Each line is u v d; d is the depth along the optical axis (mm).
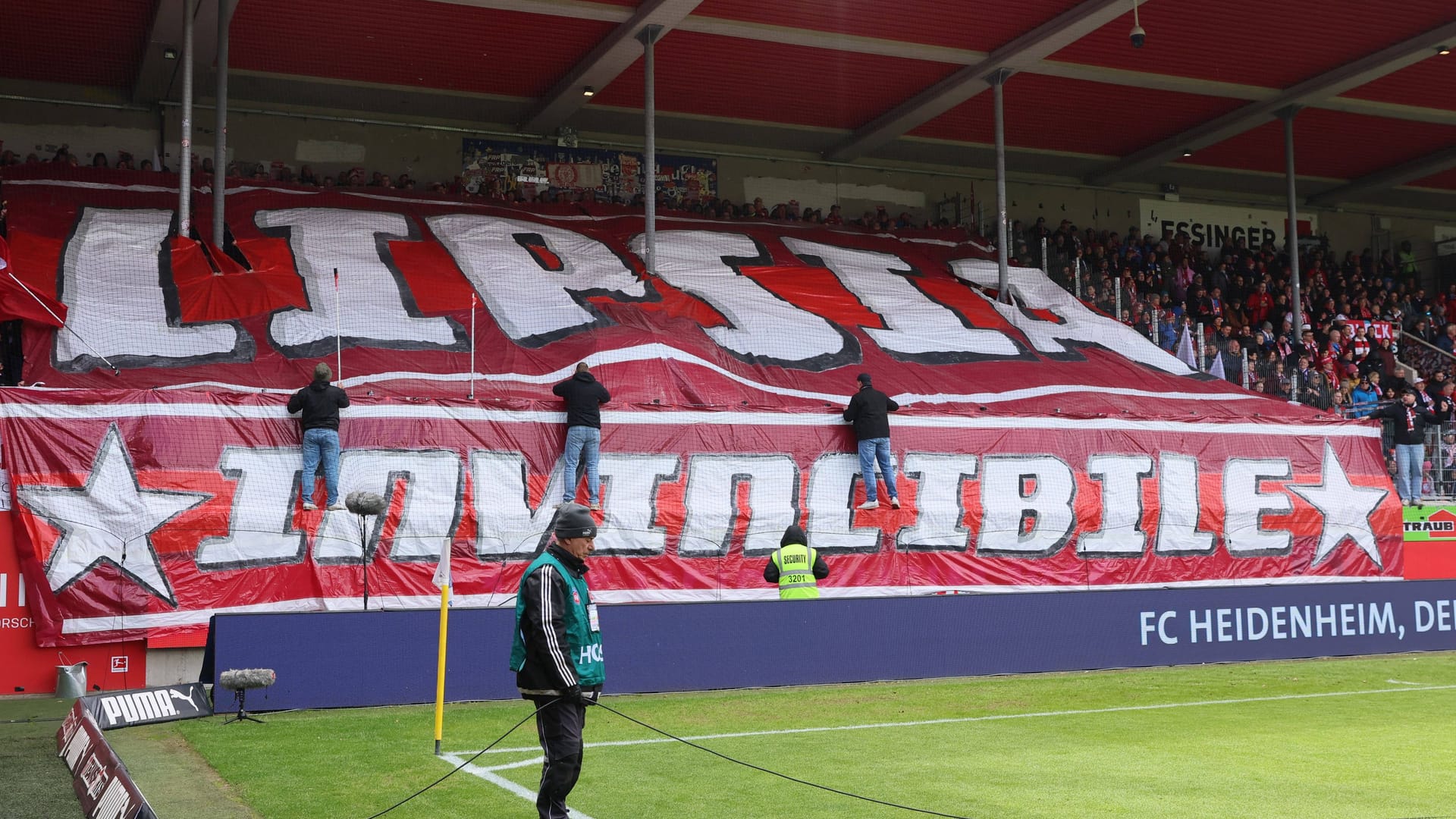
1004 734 9875
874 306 23078
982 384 20391
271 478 14648
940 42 23672
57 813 7117
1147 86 26172
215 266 19031
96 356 15891
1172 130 29844
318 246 20594
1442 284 36281
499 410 16062
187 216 19297
